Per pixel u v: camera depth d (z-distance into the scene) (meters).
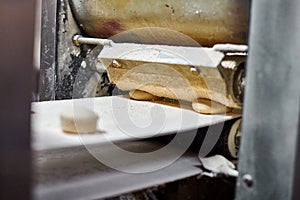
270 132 0.59
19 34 0.41
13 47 0.41
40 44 1.15
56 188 0.60
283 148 0.58
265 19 0.58
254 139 0.60
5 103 0.41
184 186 0.72
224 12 0.75
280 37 0.57
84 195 0.58
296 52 0.56
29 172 0.43
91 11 1.07
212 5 0.77
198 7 0.79
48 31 1.14
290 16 0.56
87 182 0.63
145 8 0.91
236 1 0.73
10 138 0.42
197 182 0.74
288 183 0.58
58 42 1.14
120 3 0.97
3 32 0.40
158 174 0.69
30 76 0.43
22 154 0.42
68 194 0.58
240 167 0.62
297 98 0.56
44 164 0.70
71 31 1.14
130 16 0.96
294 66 0.56
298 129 0.57
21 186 0.42
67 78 1.16
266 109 0.59
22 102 0.42
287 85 0.57
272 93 0.58
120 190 0.61
